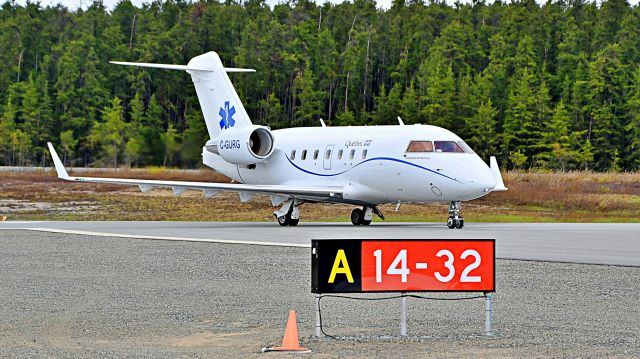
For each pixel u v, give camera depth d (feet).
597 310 91.61
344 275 76.23
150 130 611.06
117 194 339.57
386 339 77.41
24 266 126.21
